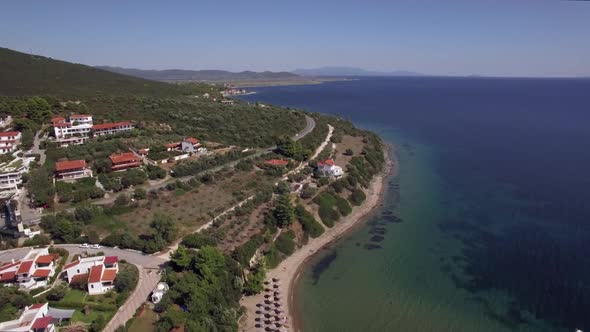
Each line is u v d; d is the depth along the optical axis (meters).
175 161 117.62
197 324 55.50
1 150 112.00
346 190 115.38
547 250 83.69
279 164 121.88
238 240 82.94
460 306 68.19
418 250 87.81
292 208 92.69
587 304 66.62
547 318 64.06
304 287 74.56
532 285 72.56
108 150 117.25
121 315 56.72
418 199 117.75
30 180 92.81
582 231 91.25
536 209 104.94
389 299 70.75
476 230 95.56
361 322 64.81
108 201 91.31
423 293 72.12
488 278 75.69
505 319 64.38
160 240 76.00
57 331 52.06
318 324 64.25
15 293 57.75
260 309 66.88
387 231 97.56
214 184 105.12
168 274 64.69
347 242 92.44
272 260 81.12
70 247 75.12
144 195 93.56
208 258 68.38
